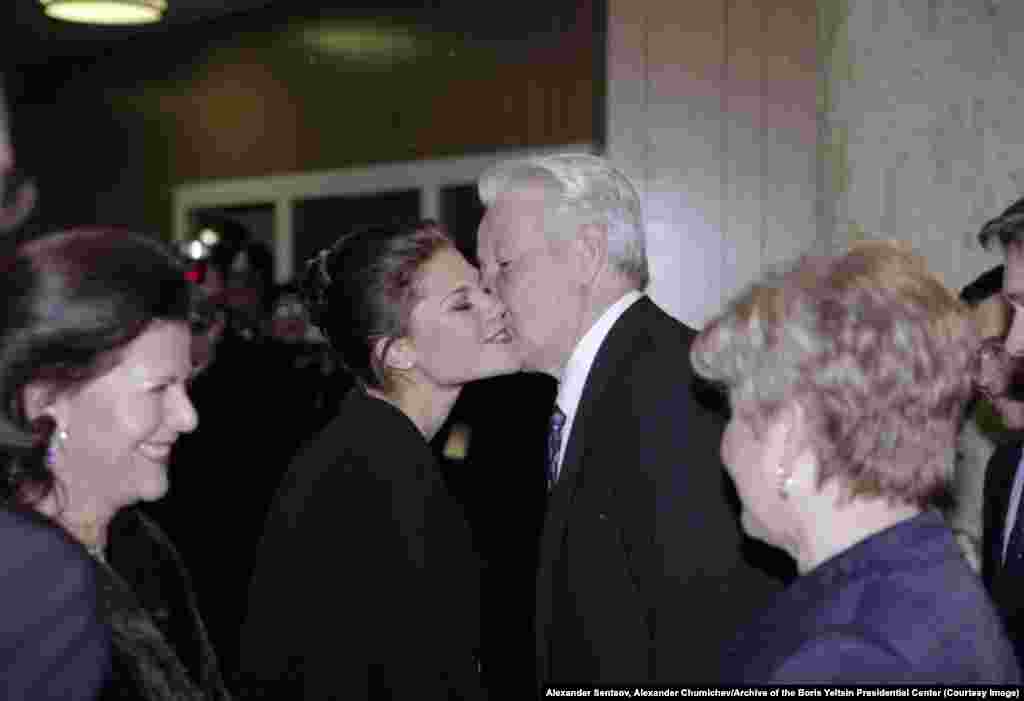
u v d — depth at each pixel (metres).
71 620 1.08
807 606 1.06
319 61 5.62
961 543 2.18
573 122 4.52
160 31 6.41
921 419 1.07
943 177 2.79
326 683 1.65
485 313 1.82
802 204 2.97
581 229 1.58
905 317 1.08
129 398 1.24
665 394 1.46
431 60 5.09
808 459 1.10
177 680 1.26
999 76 2.74
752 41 3.02
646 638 1.42
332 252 1.88
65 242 1.23
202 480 3.92
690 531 1.39
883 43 2.82
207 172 6.25
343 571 1.68
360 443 1.75
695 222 3.09
